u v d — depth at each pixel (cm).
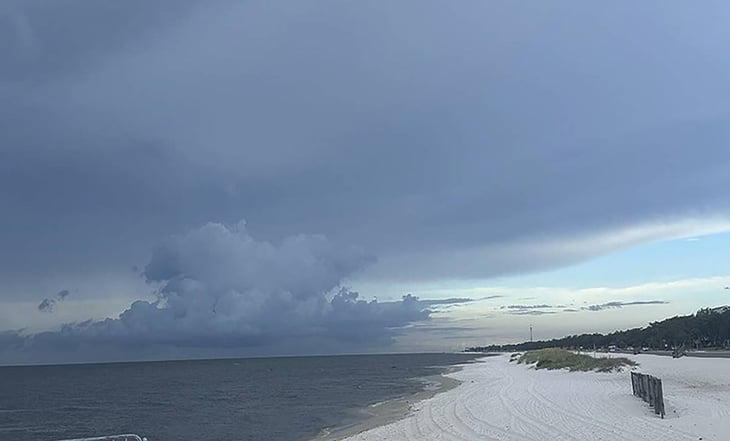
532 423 2269
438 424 2598
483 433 2164
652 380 2308
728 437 1647
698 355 8331
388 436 2394
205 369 16950
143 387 8981
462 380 6544
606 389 3394
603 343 17600
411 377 8431
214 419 4169
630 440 1722
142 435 3441
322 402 5006
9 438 3728
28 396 7688
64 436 3684
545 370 6444
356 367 14850
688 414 2130
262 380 9781
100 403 6297
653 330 14950
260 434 3197
